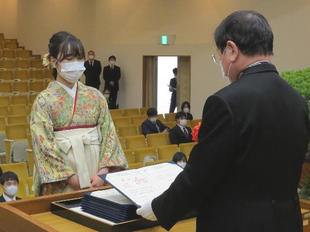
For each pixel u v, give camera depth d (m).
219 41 1.53
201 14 12.75
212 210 1.45
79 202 2.02
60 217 1.91
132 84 14.32
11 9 17.45
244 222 1.40
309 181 2.46
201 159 1.39
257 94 1.43
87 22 15.20
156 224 1.77
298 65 11.06
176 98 13.80
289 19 11.16
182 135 9.59
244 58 1.50
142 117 11.63
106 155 2.56
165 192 1.48
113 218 1.74
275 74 1.51
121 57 14.51
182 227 1.82
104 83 14.88
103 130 2.61
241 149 1.40
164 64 14.05
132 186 1.76
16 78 14.38
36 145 2.47
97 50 15.04
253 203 1.42
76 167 2.48
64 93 2.54
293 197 1.52
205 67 12.77
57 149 2.46
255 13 1.52
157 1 13.59
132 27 14.20
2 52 15.60
